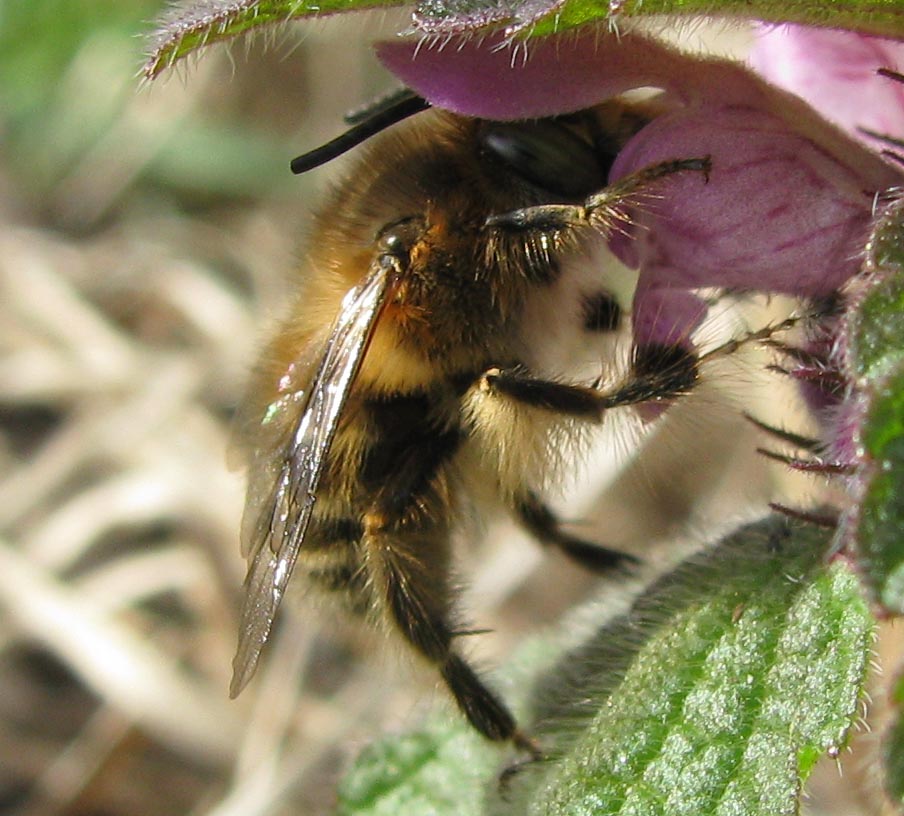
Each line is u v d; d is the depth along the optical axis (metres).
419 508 0.08
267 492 0.08
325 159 0.07
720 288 0.07
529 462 0.08
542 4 0.06
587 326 0.08
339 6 0.06
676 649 0.07
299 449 0.07
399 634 0.08
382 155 0.08
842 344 0.06
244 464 0.08
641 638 0.07
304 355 0.08
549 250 0.07
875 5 0.06
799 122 0.07
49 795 0.10
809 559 0.07
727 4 0.06
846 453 0.07
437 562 0.08
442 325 0.08
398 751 0.08
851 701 0.07
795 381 0.07
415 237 0.07
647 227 0.07
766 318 0.08
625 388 0.07
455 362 0.08
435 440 0.08
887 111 0.07
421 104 0.07
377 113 0.07
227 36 0.06
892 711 0.06
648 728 0.07
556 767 0.07
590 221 0.07
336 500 0.08
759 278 0.07
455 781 0.08
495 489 0.08
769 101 0.07
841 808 0.08
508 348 0.08
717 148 0.07
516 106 0.07
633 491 0.09
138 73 0.07
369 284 0.07
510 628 0.09
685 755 0.07
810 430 0.07
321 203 0.08
